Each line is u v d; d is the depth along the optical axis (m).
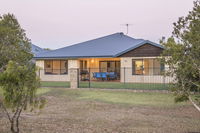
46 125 7.02
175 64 5.65
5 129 6.53
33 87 5.48
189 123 7.35
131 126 6.98
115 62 24.94
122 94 14.48
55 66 24.45
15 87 5.26
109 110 9.49
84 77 23.75
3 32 8.17
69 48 26.42
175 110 9.45
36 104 5.69
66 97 13.22
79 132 6.30
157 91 15.12
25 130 6.46
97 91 16.06
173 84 5.92
